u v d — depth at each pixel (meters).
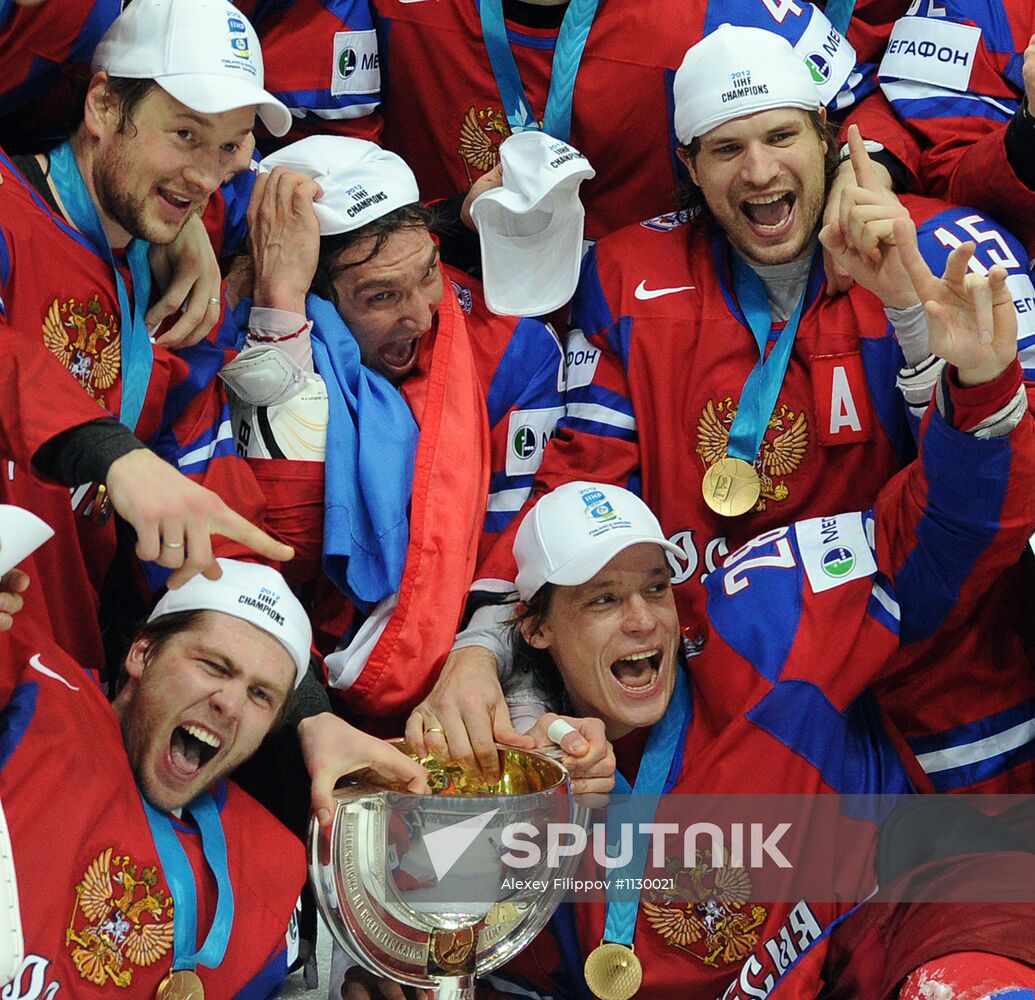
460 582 3.61
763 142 3.67
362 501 3.60
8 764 2.77
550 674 3.50
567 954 3.28
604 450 3.81
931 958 2.91
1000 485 3.22
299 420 3.61
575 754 3.19
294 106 4.17
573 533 3.36
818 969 3.17
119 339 3.24
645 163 4.16
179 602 3.03
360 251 3.70
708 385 3.77
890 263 3.40
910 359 3.51
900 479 3.43
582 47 4.06
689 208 4.04
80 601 3.28
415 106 4.25
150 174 3.12
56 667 2.97
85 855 2.80
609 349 3.88
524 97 4.16
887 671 3.54
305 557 3.64
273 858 3.09
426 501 3.64
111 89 3.10
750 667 3.31
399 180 3.76
